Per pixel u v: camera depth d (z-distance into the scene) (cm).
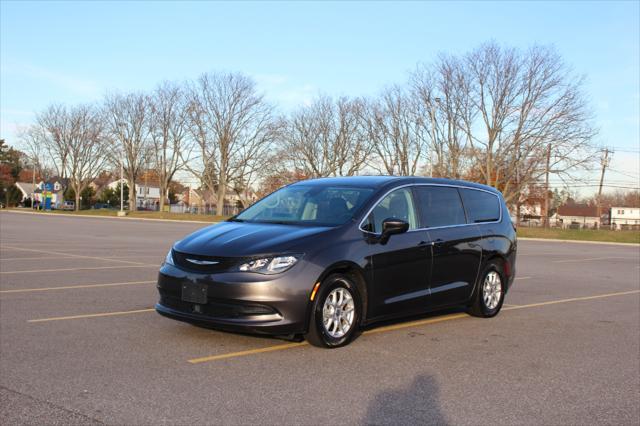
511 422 415
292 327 563
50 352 562
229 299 555
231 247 578
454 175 4859
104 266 1316
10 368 508
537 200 7662
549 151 4350
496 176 4691
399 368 540
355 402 444
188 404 427
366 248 629
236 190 6856
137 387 462
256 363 541
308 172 6525
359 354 586
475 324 767
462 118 4684
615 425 415
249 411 417
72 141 7975
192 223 5028
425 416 420
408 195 716
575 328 761
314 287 574
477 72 4544
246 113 6369
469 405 448
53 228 3177
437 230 728
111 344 597
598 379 528
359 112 5894
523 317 834
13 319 715
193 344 604
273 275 557
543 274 1464
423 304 701
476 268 780
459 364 563
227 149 6400
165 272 606
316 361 554
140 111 7019
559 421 420
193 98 6353
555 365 572
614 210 10550
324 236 602
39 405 418
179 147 6856
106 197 11012
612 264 1866
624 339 700
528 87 4394
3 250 1691
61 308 790
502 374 534
